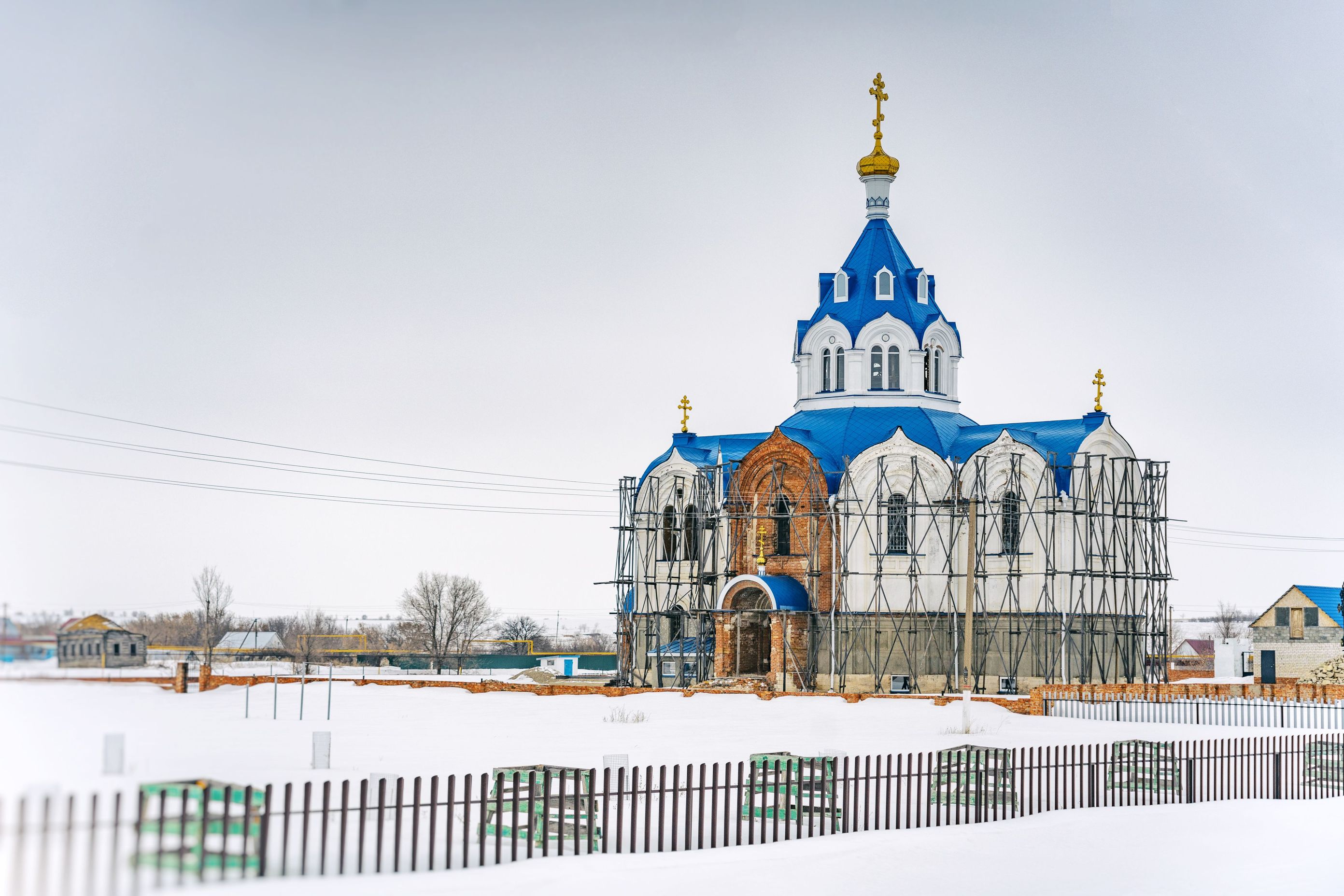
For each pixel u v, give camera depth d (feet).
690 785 94.43
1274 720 193.77
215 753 116.57
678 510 297.53
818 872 89.20
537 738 164.55
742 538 282.15
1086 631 263.70
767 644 281.95
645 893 81.56
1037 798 120.78
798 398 304.09
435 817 82.89
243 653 437.17
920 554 272.31
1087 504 262.47
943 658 268.62
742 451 296.10
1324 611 366.02
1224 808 118.83
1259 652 375.86
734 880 85.97
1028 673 263.49
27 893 68.33
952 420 293.43
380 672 387.55
